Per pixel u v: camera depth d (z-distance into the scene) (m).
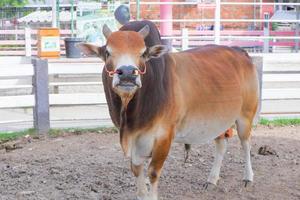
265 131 12.60
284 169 9.59
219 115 7.98
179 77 7.41
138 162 7.18
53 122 13.31
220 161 8.68
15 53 26.03
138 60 6.35
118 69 6.07
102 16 21.88
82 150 10.75
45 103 12.26
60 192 8.34
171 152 10.56
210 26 29.92
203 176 9.18
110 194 8.27
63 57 20.00
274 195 8.32
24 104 12.23
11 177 9.07
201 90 7.64
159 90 6.91
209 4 22.64
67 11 27.31
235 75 8.31
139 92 6.66
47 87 12.24
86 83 14.20
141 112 6.79
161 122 7.04
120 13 9.77
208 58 8.15
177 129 7.50
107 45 6.41
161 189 8.52
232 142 11.35
